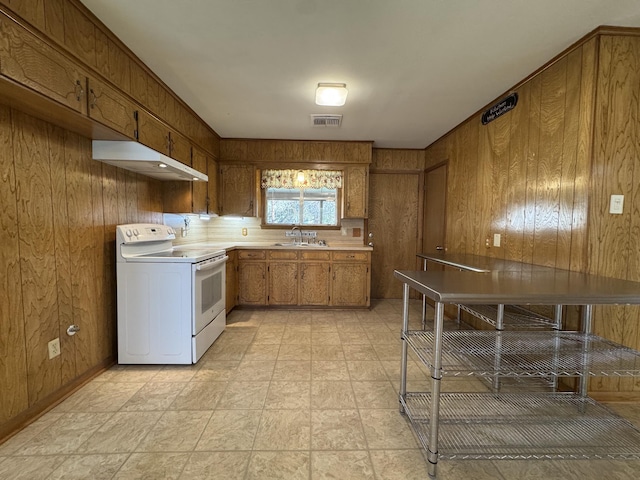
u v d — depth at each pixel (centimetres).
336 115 326
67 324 200
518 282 156
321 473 141
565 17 171
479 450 146
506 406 186
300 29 183
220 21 176
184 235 384
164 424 173
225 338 305
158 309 241
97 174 228
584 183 190
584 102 190
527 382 215
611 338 191
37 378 178
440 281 159
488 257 292
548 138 219
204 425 172
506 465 147
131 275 240
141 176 288
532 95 235
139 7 165
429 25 178
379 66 225
